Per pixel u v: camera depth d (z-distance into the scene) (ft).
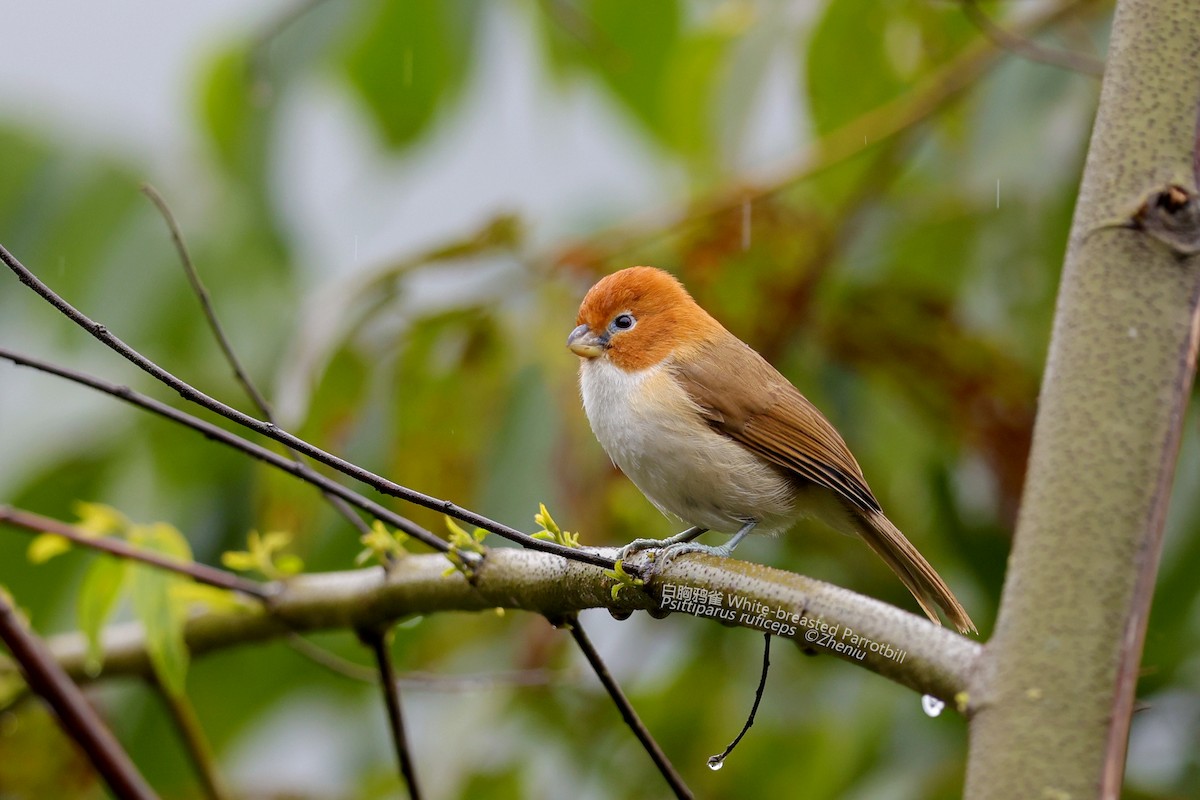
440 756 35.22
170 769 38.17
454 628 37.81
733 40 37.32
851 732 34.68
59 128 37.73
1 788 35.24
